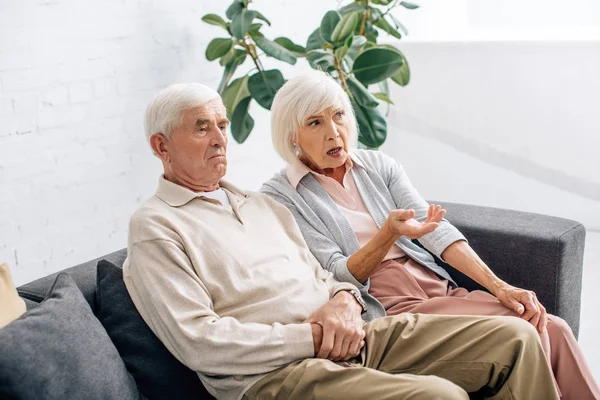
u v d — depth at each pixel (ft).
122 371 5.64
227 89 11.12
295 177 7.58
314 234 7.34
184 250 6.21
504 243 7.62
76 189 9.96
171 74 11.02
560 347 6.72
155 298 5.96
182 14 11.04
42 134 9.49
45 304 5.57
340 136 7.47
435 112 14.08
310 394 5.87
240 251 6.46
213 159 6.62
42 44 9.36
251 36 10.94
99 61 10.02
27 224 9.45
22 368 4.99
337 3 13.62
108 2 10.03
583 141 12.96
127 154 10.56
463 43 13.48
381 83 12.60
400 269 7.47
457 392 5.61
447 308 6.97
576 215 13.35
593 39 12.48
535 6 13.87
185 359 5.89
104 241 10.42
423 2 14.40
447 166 14.28
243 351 5.85
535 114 13.23
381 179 7.89
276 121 7.55
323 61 10.50
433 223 6.79
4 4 8.92
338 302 6.46
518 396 5.99
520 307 6.66
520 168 13.61
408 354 6.34
